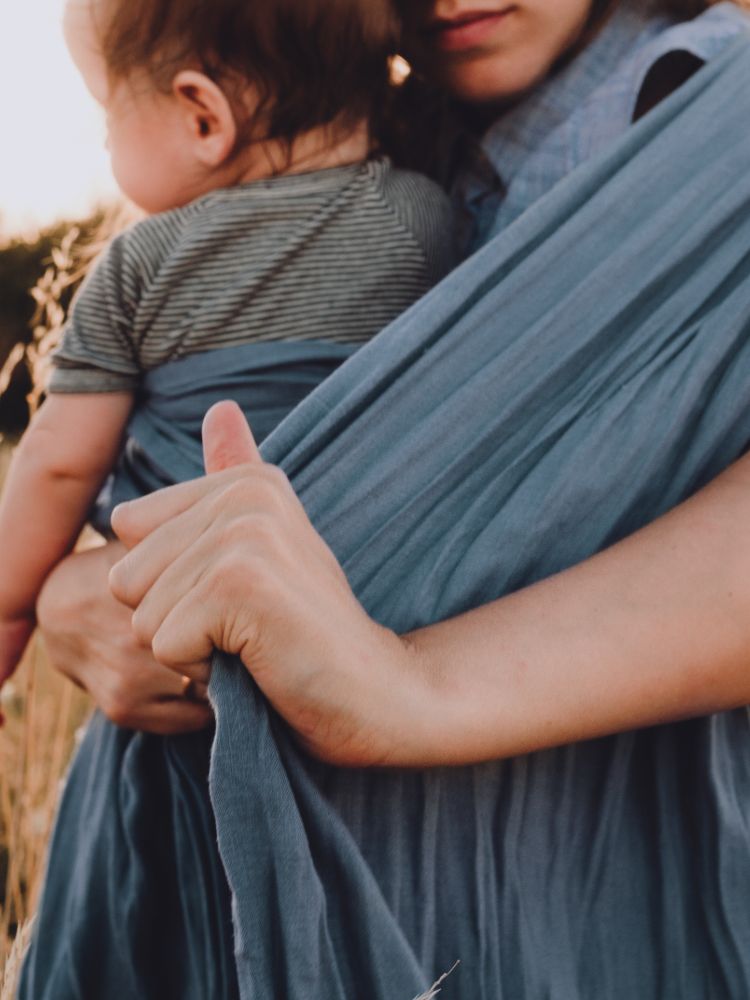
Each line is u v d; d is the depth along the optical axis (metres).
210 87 1.08
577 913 0.89
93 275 1.10
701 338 0.89
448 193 1.27
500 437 0.89
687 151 0.94
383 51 1.12
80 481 1.13
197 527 0.75
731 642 0.79
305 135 1.11
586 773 0.90
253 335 1.06
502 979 0.85
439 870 0.85
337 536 0.87
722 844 0.90
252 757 0.72
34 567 1.16
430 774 0.84
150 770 1.06
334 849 0.75
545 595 0.80
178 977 1.01
